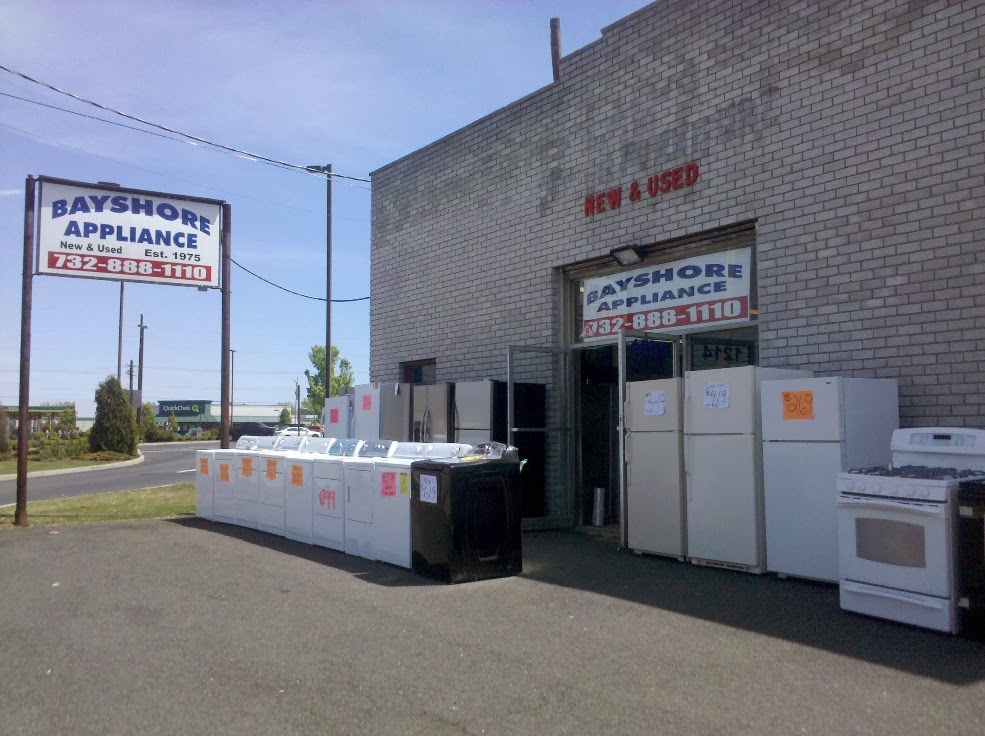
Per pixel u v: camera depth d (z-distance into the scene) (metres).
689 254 9.62
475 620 5.99
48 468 26.84
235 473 11.28
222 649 5.34
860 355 7.71
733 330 9.25
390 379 14.47
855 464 6.79
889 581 5.67
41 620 6.11
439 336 13.34
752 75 8.80
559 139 11.23
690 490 7.96
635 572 7.67
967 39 7.09
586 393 11.58
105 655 5.25
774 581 7.14
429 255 13.68
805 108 8.28
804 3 8.34
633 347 10.38
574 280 11.32
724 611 6.12
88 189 12.24
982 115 6.96
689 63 9.48
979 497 5.20
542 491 10.95
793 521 7.04
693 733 3.90
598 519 11.12
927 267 7.26
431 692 4.51
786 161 8.43
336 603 6.56
